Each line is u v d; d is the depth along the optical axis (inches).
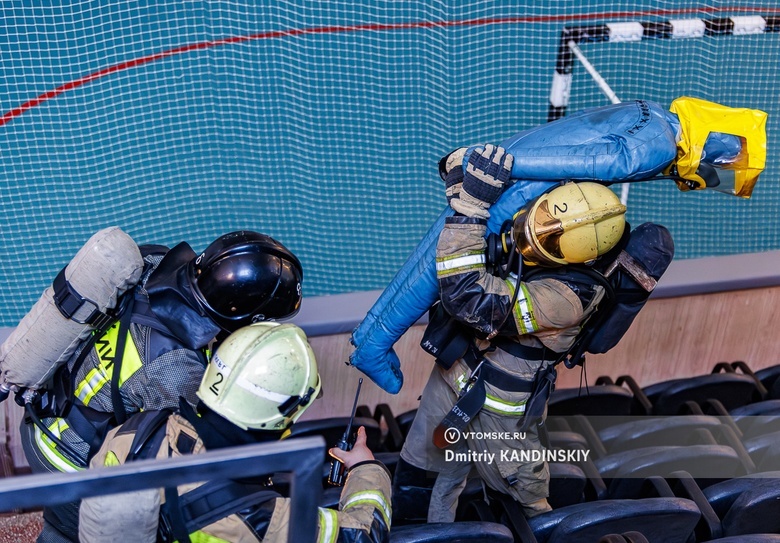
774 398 155.9
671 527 104.9
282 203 218.8
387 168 228.7
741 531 110.3
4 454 141.6
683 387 144.9
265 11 259.1
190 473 55.5
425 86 246.4
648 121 100.5
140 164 221.6
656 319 165.9
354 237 213.9
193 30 251.3
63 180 215.9
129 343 90.9
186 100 235.9
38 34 243.9
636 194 231.8
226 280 89.7
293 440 56.9
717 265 167.5
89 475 53.9
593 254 95.2
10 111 228.4
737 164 100.7
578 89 248.5
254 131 231.8
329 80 245.1
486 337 106.0
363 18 261.4
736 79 254.7
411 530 97.5
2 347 95.0
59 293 91.1
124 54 243.6
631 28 216.5
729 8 271.6
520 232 97.0
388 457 128.2
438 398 118.4
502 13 266.5
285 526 77.5
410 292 109.2
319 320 148.2
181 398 80.4
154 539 75.8
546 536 107.3
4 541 120.7
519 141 103.4
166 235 208.2
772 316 172.2
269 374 79.0
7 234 203.6
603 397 139.8
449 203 104.4
